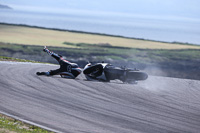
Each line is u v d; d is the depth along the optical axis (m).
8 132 29.39
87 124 34.09
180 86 70.25
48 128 32.12
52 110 39.16
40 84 56.97
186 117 39.38
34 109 39.12
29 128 32.00
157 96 53.06
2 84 55.03
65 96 47.81
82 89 54.34
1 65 87.50
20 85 54.97
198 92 62.50
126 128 33.41
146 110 41.78
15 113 36.84
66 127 32.78
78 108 40.81
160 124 35.56
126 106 43.41
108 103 44.62
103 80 62.56
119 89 56.69
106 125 34.09
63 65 63.78
